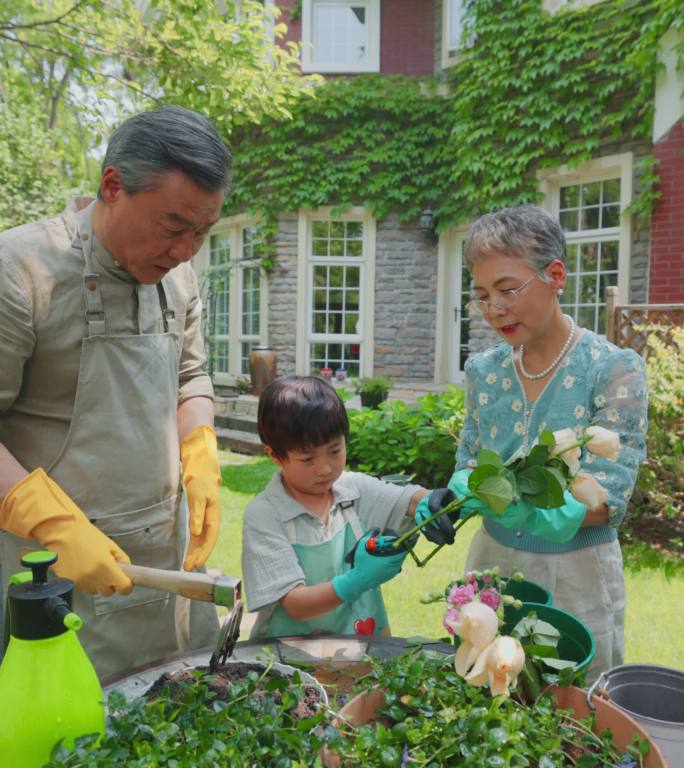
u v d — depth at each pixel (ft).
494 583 3.71
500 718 2.83
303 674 3.50
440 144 28.43
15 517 3.96
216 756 2.68
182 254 4.21
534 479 3.22
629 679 3.46
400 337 30.35
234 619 3.44
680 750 2.89
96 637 4.77
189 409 5.55
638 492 14.28
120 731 2.91
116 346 4.61
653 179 20.90
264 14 18.39
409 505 5.39
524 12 23.71
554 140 23.45
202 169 3.82
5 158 25.22
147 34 17.42
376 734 2.80
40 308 4.36
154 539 4.92
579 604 4.92
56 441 4.63
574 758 2.86
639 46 20.83
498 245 4.50
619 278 22.41
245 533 4.97
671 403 13.44
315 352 31.22
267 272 30.89
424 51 29.63
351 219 30.25
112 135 4.11
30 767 2.60
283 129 29.19
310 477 4.89
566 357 4.92
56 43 18.51
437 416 17.84
